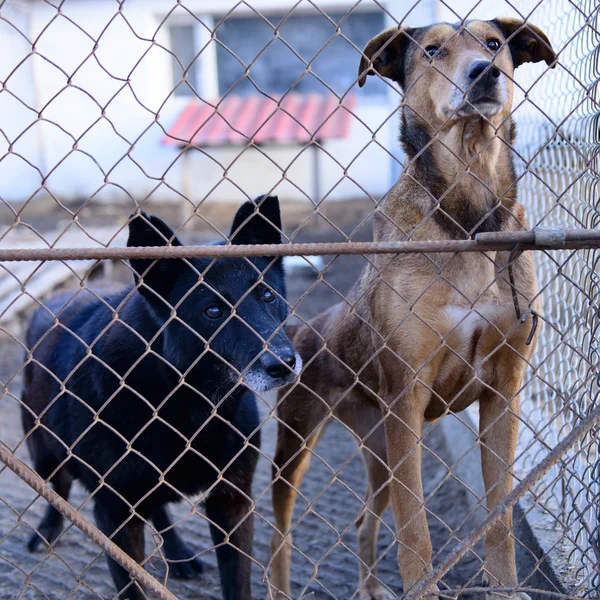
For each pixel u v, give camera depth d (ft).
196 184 50.21
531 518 9.73
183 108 49.32
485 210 8.82
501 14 13.74
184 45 49.49
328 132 40.86
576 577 8.24
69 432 9.45
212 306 8.68
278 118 43.16
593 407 7.42
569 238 6.23
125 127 49.32
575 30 9.78
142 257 6.12
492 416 8.98
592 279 7.96
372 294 9.20
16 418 18.52
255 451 9.30
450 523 12.73
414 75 9.24
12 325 25.73
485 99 8.22
